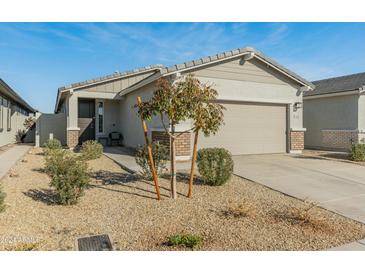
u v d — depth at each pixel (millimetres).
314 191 6652
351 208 5488
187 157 10164
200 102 5566
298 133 12812
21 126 21312
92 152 10781
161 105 5383
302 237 4098
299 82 12656
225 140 11289
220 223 4586
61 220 4684
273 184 7188
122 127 16344
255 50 11273
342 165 10039
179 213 5023
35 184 6820
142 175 7508
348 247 3809
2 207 4660
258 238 4035
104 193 6207
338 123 15742
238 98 11312
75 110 14516
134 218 4789
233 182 7332
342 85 16328
